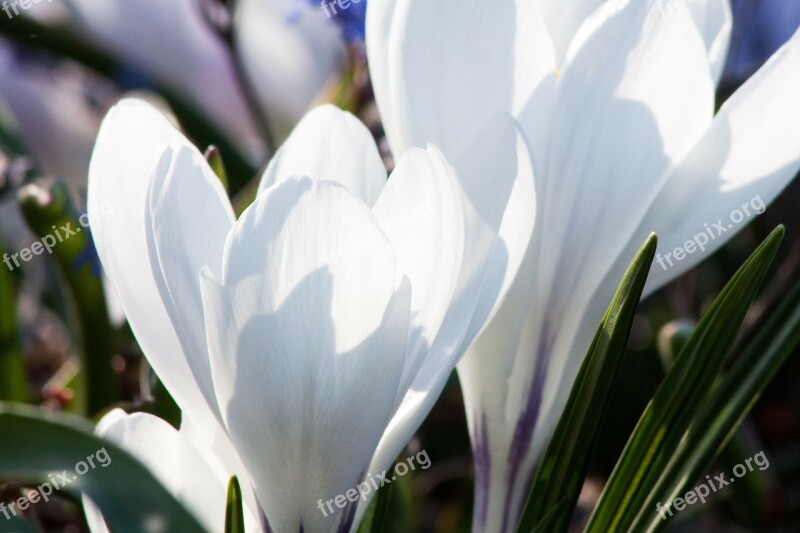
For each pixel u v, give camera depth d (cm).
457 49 35
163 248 33
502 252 34
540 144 35
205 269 32
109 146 34
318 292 32
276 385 33
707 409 37
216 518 35
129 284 34
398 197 33
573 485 35
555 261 35
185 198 33
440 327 33
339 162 36
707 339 36
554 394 36
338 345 33
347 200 32
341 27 48
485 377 36
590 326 35
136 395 47
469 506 50
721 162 35
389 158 43
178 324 33
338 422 33
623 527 36
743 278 35
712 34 36
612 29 35
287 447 33
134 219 34
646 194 35
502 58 35
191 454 35
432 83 35
